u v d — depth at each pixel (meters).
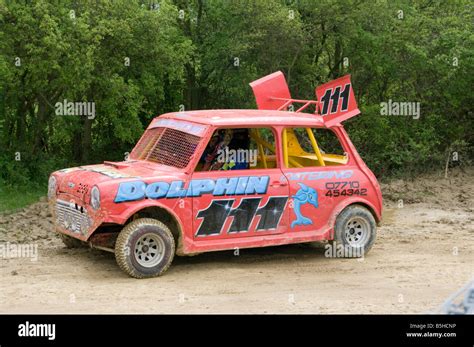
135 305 8.17
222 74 20.89
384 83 22.36
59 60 17.16
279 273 9.93
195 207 9.70
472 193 17.58
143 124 23.12
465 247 11.91
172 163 10.05
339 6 19.73
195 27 21.83
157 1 19.28
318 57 22.27
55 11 16.94
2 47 16.64
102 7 17.48
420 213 15.48
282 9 19.00
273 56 19.73
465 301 6.24
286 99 11.81
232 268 10.15
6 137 19.50
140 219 9.44
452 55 19.80
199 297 8.59
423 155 20.11
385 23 20.34
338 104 10.87
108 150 22.41
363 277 9.77
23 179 18.09
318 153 10.92
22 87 18.33
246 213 10.06
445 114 21.77
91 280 9.29
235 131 10.76
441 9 21.73
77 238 9.91
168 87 22.73
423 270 10.21
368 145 21.30
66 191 10.03
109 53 18.09
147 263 9.46
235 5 19.17
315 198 10.56
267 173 10.27
